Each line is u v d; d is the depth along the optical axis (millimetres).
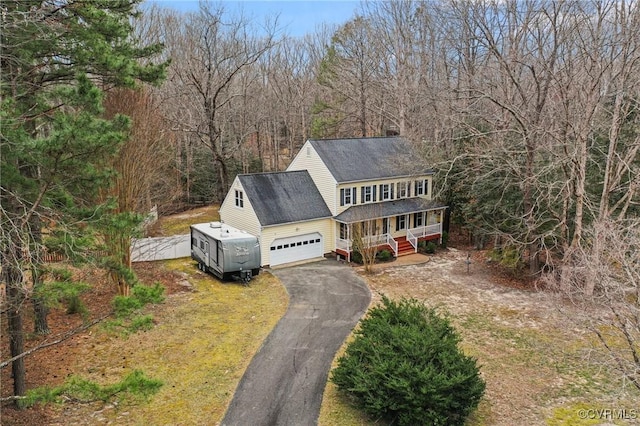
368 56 42375
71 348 15641
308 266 27109
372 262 26078
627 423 12422
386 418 12180
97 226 10781
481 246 31172
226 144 44156
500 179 24750
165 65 15086
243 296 21766
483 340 17391
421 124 36750
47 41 11508
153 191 32844
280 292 22375
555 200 22094
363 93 41969
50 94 10133
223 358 15516
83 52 11617
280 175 29203
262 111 49812
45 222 11062
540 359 15938
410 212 29891
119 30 12633
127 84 12922
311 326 18281
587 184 21469
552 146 21984
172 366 14898
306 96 51344
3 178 9203
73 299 11961
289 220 27016
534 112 23859
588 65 23828
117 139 9352
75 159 9039
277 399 13172
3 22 10094
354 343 13602
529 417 12664
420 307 14227
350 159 29875
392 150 32156
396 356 11984
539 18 23312
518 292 22719
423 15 40375
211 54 37375
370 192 29828
